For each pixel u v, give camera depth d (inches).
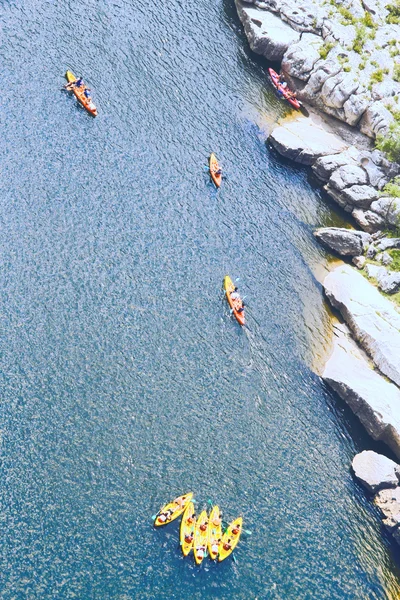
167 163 3501.5
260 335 3046.3
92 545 2357.3
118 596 2288.4
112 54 3878.0
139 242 3171.8
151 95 3757.4
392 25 4124.0
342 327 3186.5
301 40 4037.9
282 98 3966.5
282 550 2522.1
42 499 2413.9
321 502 2677.2
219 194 3469.5
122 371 2768.2
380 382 2994.6
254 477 2650.1
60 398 2647.6
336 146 3782.0
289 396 2918.3
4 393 2620.6
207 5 4323.3
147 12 4178.2
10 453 2488.9
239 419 2780.5
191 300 3051.2
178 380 2805.1
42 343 2773.1
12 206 3144.7
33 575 2272.4
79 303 2913.4
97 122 3558.1
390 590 2546.8
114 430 2613.2
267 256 3324.3
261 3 4197.8
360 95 3762.3
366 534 2647.6
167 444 2630.4
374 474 2751.0
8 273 2933.1
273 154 3750.0
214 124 3747.5
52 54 3774.6
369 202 3543.3
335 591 2487.7
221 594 2369.6
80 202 3233.3
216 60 4045.3
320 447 2822.3
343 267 3390.7
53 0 4050.2
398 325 3122.5
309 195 3644.2
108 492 2472.9
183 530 2436.0
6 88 3558.1
